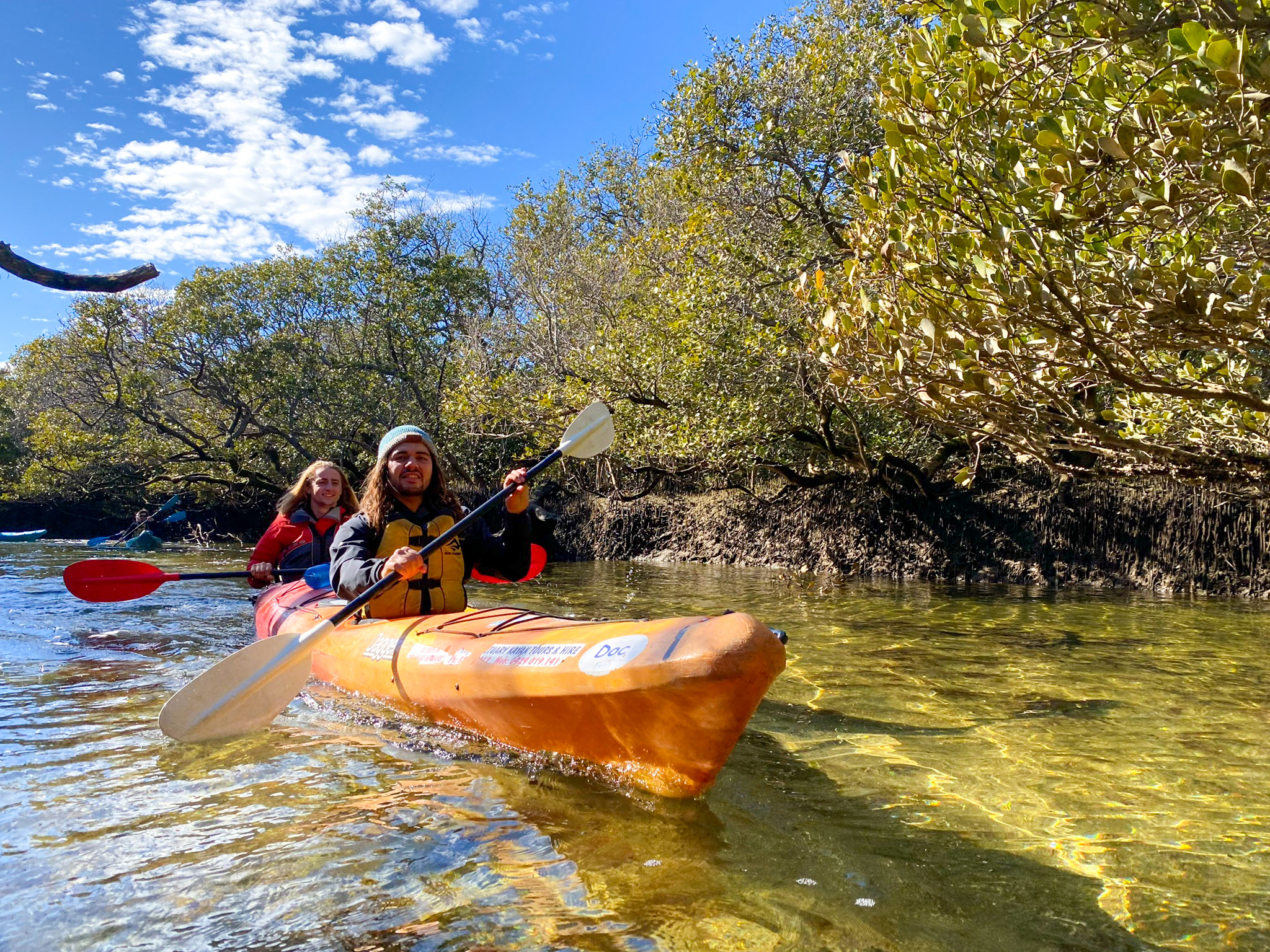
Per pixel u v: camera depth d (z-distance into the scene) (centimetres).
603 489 1542
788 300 936
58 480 1834
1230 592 880
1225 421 479
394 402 1764
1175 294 318
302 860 221
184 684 422
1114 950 182
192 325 1698
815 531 1229
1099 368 382
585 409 452
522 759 306
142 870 215
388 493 397
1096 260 351
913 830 248
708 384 980
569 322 1534
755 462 1049
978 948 181
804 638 590
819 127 884
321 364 1747
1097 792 282
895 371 412
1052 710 390
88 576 530
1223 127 269
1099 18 284
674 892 205
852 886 210
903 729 358
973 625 656
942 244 396
